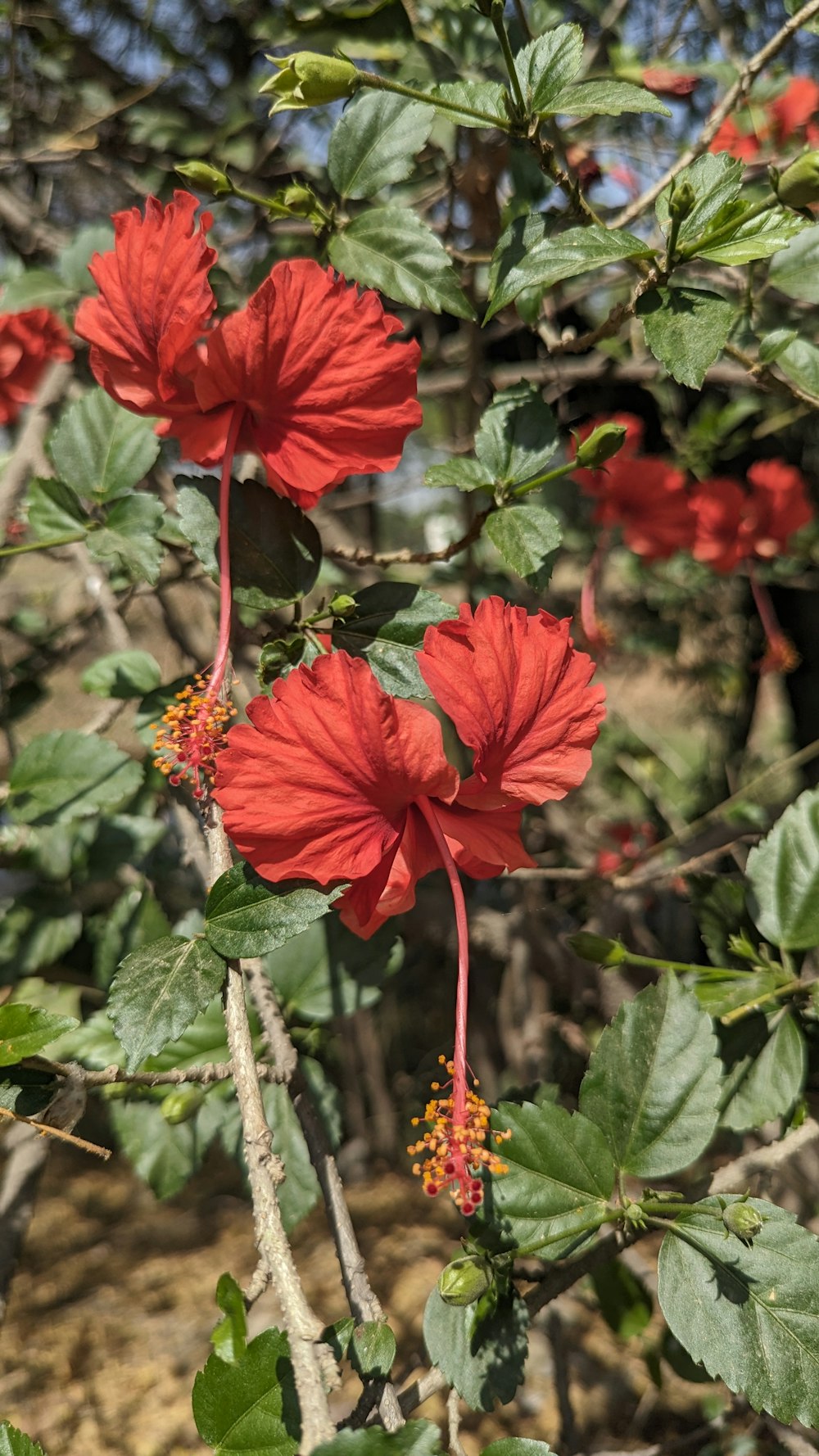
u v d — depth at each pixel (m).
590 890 0.60
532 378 0.47
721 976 0.29
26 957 0.34
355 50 0.32
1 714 0.42
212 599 0.44
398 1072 0.98
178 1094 0.29
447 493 0.68
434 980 0.90
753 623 0.74
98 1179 1.02
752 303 0.31
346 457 0.23
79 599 0.52
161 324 0.22
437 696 0.19
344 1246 0.20
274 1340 0.17
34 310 0.34
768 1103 0.27
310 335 0.22
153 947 0.19
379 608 0.25
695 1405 0.63
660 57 0.42
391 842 0.20
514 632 0.20
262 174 0.46
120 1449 0.67
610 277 0.45
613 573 0.71
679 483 0.39
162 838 0.39
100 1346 0.77
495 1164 0.18
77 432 0.29
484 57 0.33
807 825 0.29
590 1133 0.23
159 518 0.29
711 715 0.78
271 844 0.19
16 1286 0.86
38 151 0.47
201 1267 0.87
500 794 0.21
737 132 0.37
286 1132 0.29
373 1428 0.16
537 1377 0.67
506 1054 0.70
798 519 0.42
